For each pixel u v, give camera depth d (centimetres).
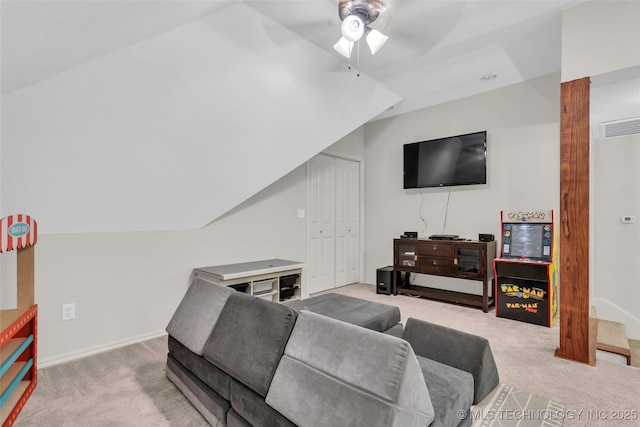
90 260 255
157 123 219
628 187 295
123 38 168
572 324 237
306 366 125
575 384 202
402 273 453
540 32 258
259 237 375
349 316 213
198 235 321
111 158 220
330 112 315
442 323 318
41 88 169
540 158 354
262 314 154
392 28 249
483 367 171
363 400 104
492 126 387
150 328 288
